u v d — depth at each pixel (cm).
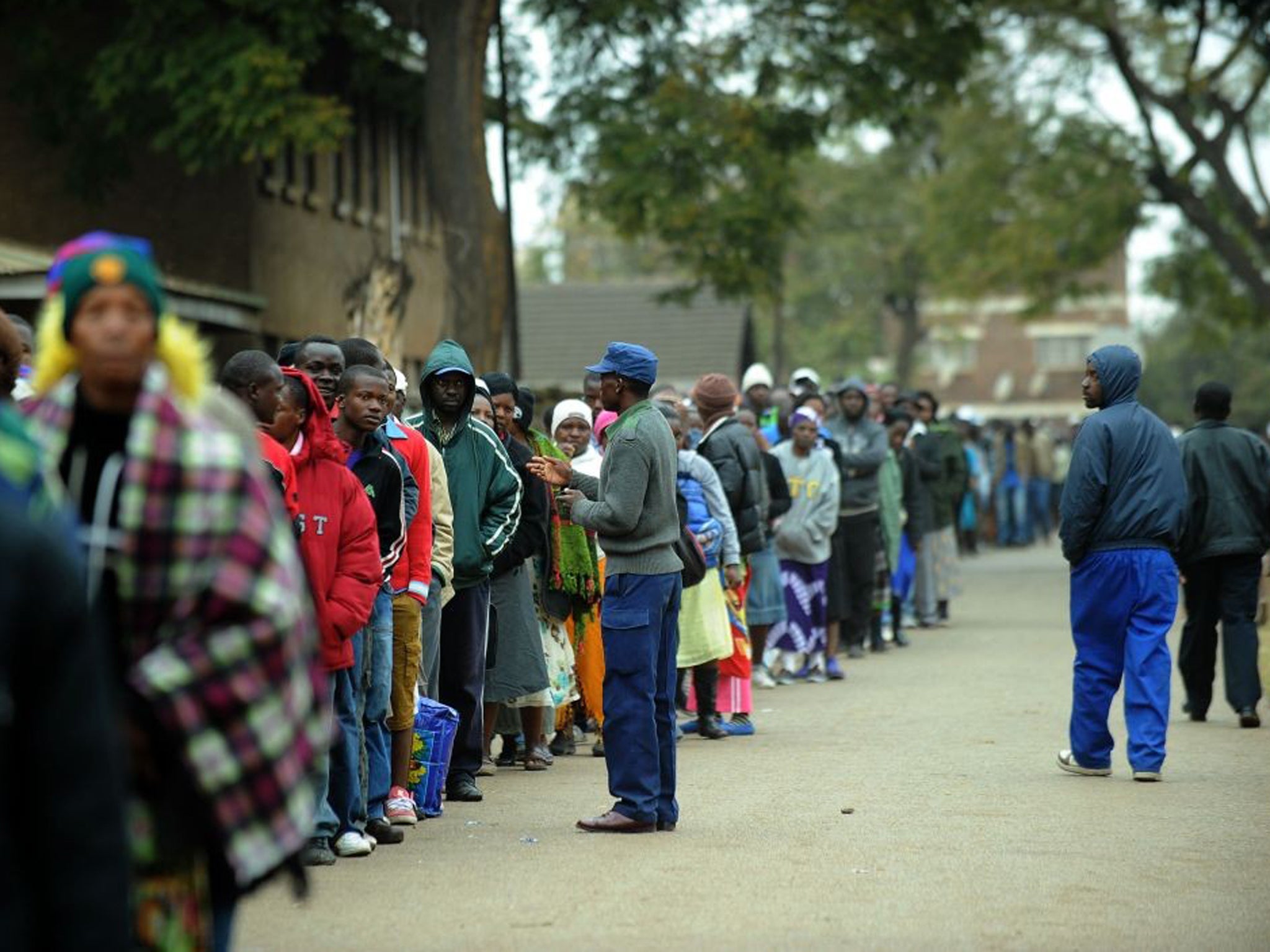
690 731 1484
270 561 473
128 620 472
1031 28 5103
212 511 469
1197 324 5744
